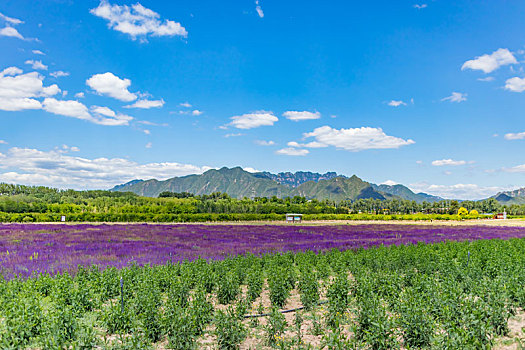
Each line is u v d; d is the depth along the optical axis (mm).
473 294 10953
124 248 25062
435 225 62844
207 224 56188
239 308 9836
